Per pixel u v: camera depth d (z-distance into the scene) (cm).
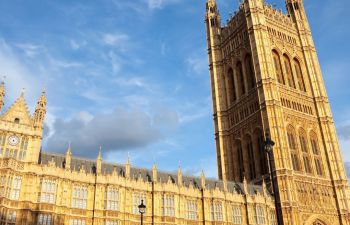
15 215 5156
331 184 9225
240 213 7481
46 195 5494
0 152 5428
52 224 5366
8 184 5203
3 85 5781
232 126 10419
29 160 5569
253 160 9369
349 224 8731
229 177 9925
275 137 8775
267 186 8612
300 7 11819
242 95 10338
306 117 9856
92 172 6438
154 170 6819
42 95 6112
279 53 10400
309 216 8250
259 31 10219
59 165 6216
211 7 12600
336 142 9794
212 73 11588
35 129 5816
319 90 10444
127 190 6325
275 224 7812
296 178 8569
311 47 11156
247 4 10744
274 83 9519
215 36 12031
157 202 6562
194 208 7012
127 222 6103
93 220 5794
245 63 10569
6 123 5641
